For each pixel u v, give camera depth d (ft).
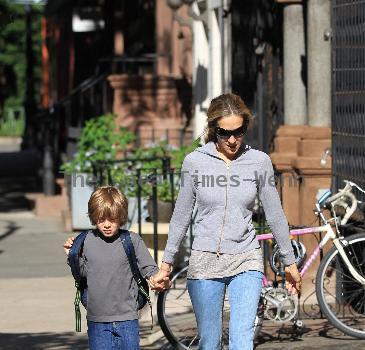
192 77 142.31
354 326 66.80
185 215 49.98
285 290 65.21
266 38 97.55
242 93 104.47
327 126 83.82
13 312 80.48
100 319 47.52
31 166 221.46
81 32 215.72
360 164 72.59
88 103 171.83
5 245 119.34
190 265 49.57
